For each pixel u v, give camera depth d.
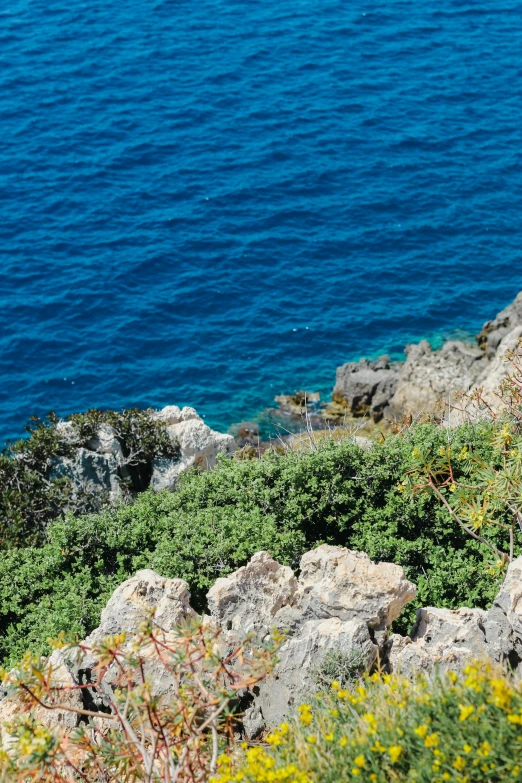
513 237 56.59
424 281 52.62
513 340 29.89
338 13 83.88
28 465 24.84
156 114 68.88
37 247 55.16
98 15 82.88
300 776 7.82
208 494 17.38
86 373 46.19
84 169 62.62
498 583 13.47
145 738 9.48
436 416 24.34
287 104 70.31
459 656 10.51
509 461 13.73
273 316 49.88
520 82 73.81
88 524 17.08
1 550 20.33
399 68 75.50
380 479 16.55
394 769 7.77
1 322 49.25
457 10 84.94
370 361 43.44
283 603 11.84
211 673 10.71
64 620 14.17
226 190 60.81
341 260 54.53
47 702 10.41
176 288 52.22
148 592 11.76
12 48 77.25
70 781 8.66
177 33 80.19
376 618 11.06
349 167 63.34
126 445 25.66
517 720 7.34
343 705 9.47
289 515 16.16
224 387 44.91
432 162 63.91
